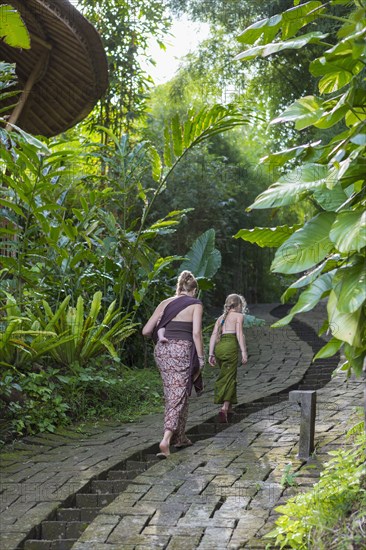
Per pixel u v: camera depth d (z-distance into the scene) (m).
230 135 22.53
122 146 10.45
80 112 12.21
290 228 4.42
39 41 10.59
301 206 22.59
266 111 18.70
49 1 9.37
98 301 8.26
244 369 10.87
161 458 6.11
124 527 4.43
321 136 14.87
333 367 10.94
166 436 6.18
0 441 6.46
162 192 17.52
